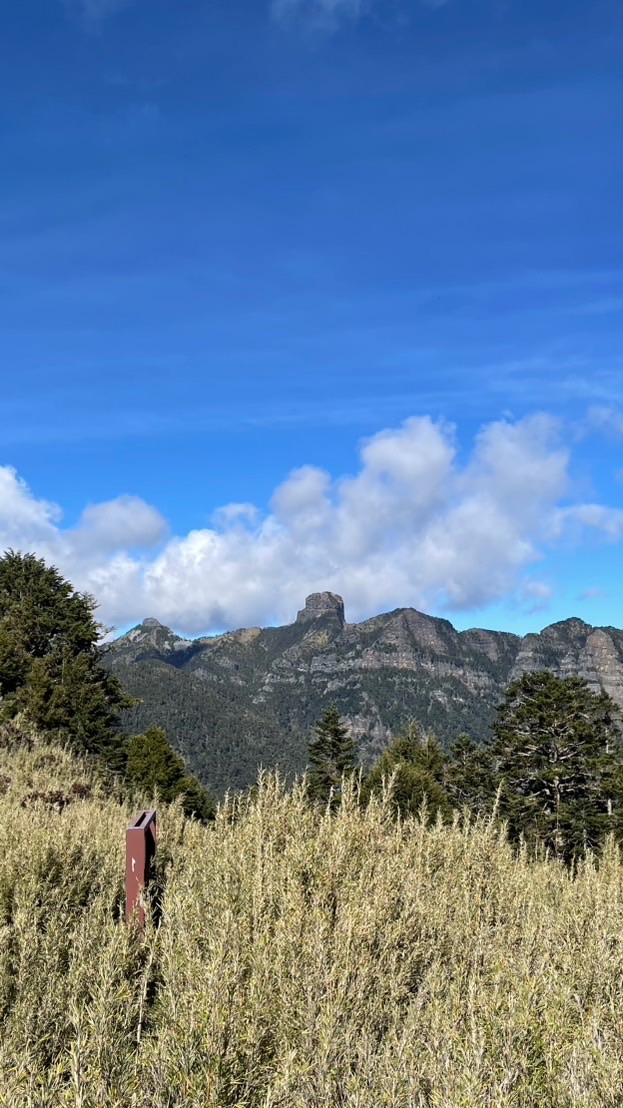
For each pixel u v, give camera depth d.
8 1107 2.31
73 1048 2.50
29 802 8.53
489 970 3.93
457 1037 2.89
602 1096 2.73
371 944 3.76
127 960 3.49
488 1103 2.53
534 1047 2.93
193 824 7.32
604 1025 3.40
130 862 4.38
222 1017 2.73
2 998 3.12
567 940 4.57
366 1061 2.80
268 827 5.36
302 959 3.47
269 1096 2.45
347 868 4.77
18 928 3.73
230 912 3.72
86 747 27.44
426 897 4.77
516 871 6.33
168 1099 2.49
